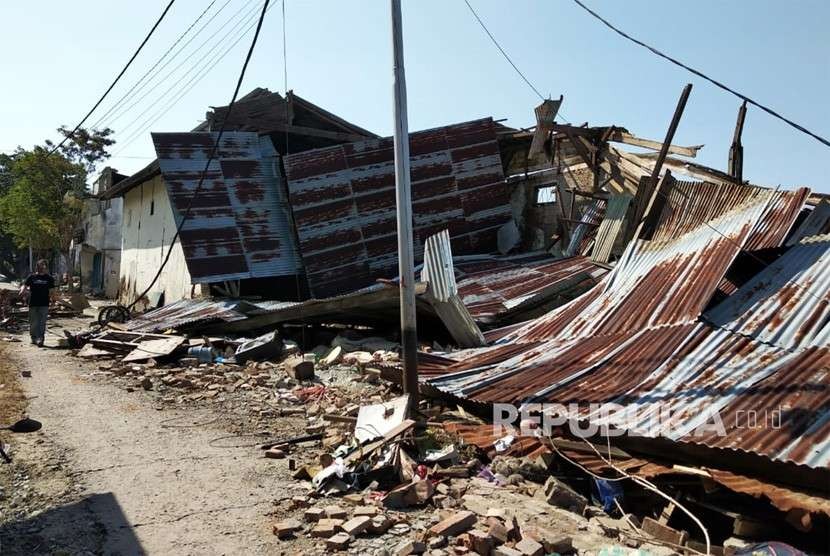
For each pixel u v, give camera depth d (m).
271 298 19.36
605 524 5.18
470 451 6.77
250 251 18.27
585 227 16.69
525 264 16.02
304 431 7.77
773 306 7.27
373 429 7.02
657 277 9.34
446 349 11.75
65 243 37.75
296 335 15.34
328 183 18.47
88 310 25.22
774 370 6.13
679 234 10.91
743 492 4.80
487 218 19.52
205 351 12.68
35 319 14.54
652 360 7.23
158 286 23.34
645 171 15.56
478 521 5.04
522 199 20.38
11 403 8.55
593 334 8.96
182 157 18.14
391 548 4.61
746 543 4.62
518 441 6.77
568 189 17.67
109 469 6.12
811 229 8.65
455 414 8.13
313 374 10.91
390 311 12.96
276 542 4.70
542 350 9.12
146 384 10.03
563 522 5.18
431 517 5.21
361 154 18.91
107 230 36.09
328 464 6.16
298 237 18.31
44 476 5.86
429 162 19.25
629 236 13.35
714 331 7.32
